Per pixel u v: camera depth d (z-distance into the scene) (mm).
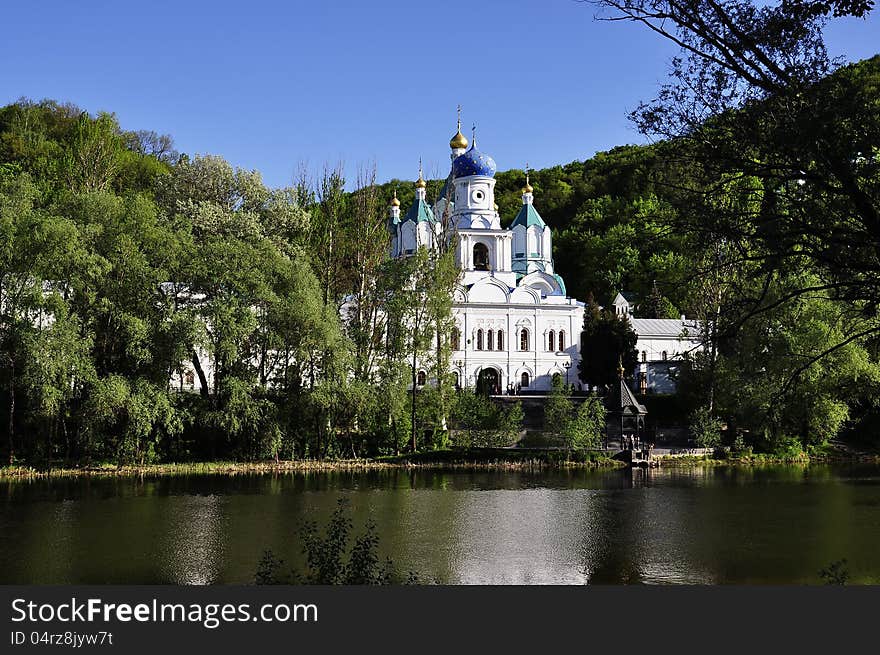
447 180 113375
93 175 87125
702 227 20562
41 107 128375
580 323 107312
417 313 74938
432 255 76812
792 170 19422
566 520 43625
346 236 82875
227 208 91250
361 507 47281
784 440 76062
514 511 46406
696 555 35562
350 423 70312
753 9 19844
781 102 19172
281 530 39781
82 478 57031
